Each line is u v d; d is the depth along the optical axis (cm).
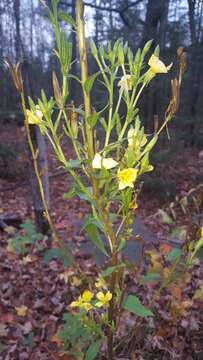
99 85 553
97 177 116
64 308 288
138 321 197
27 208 618
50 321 273
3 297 311
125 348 184
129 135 118
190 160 821
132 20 890
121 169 118
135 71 116
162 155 696
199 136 932
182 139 902
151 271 181
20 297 309
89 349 140
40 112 119
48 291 314
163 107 730
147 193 650
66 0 752
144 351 200
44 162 363
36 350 246
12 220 484
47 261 198
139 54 115
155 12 800
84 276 160
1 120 1371
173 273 161
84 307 135
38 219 369
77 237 307
